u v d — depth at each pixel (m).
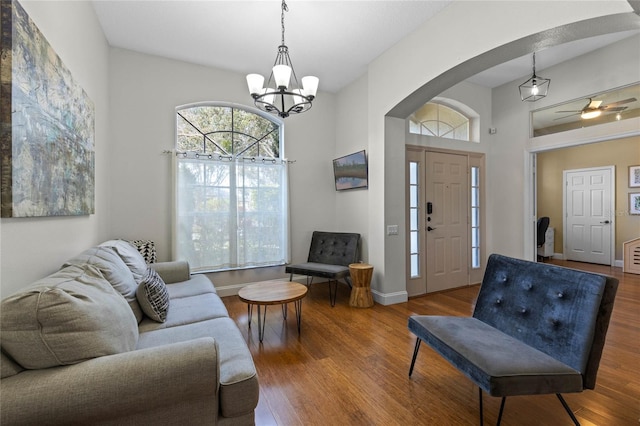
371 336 2.66
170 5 2.59
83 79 2.29
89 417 0.99
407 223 3.90
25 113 1.31
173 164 3.48
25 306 1.02
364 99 3.99
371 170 3.72
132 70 3.35
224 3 2.57
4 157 1.19
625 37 3.20
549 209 6.62
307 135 4.41
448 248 4.25
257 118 4.19
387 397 1.81
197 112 3.83
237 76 3.91
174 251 3.46
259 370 2.10
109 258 1.94
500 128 4.46
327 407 1.72
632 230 5.41
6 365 0.99
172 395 1.09
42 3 1.57
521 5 2.12
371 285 3.74
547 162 6.65
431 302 3.64
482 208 4.53
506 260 2.05
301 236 4.37
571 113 3.76
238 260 3.88
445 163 4.21
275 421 1.60
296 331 2.77
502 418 1.62
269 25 2.89
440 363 2.20
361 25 2.90
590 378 1.40
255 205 4.00
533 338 1.67
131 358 1.10
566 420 1.60
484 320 2.00
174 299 2.38
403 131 3.63
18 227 1.33
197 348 1.17
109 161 3.19
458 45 2.54
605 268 5.48
